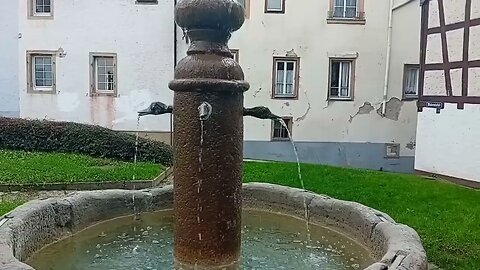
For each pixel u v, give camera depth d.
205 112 2.93
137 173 10.16
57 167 10.45
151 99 16.91
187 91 2.96
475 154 10.66
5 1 19.72
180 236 3.04
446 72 11.49
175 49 16.72
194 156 2.98
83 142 12.91
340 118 16.62
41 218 3.54
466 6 10.88
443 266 4.94
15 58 19.97
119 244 3.64
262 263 3.29
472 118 10.73
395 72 16.50
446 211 7.28
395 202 7.78
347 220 3.94
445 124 11.52
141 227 4.07
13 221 3.20
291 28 16.33
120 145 12.57
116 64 16.80
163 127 16.98
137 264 3.23
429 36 12.07
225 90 2.96
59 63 16.84
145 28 16.67
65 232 3.80
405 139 16.70
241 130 3.12
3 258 2.50
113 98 16.92
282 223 4.28
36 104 17.00
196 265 3.01
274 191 4.61
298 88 16.50
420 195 8.38
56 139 13.09
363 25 16.34
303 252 3.54
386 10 16.30
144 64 16.80
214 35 3.02
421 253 2.75
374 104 16.59
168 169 11.33
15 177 9.16
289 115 16.58
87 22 16.69
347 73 16.66
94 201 4.09
